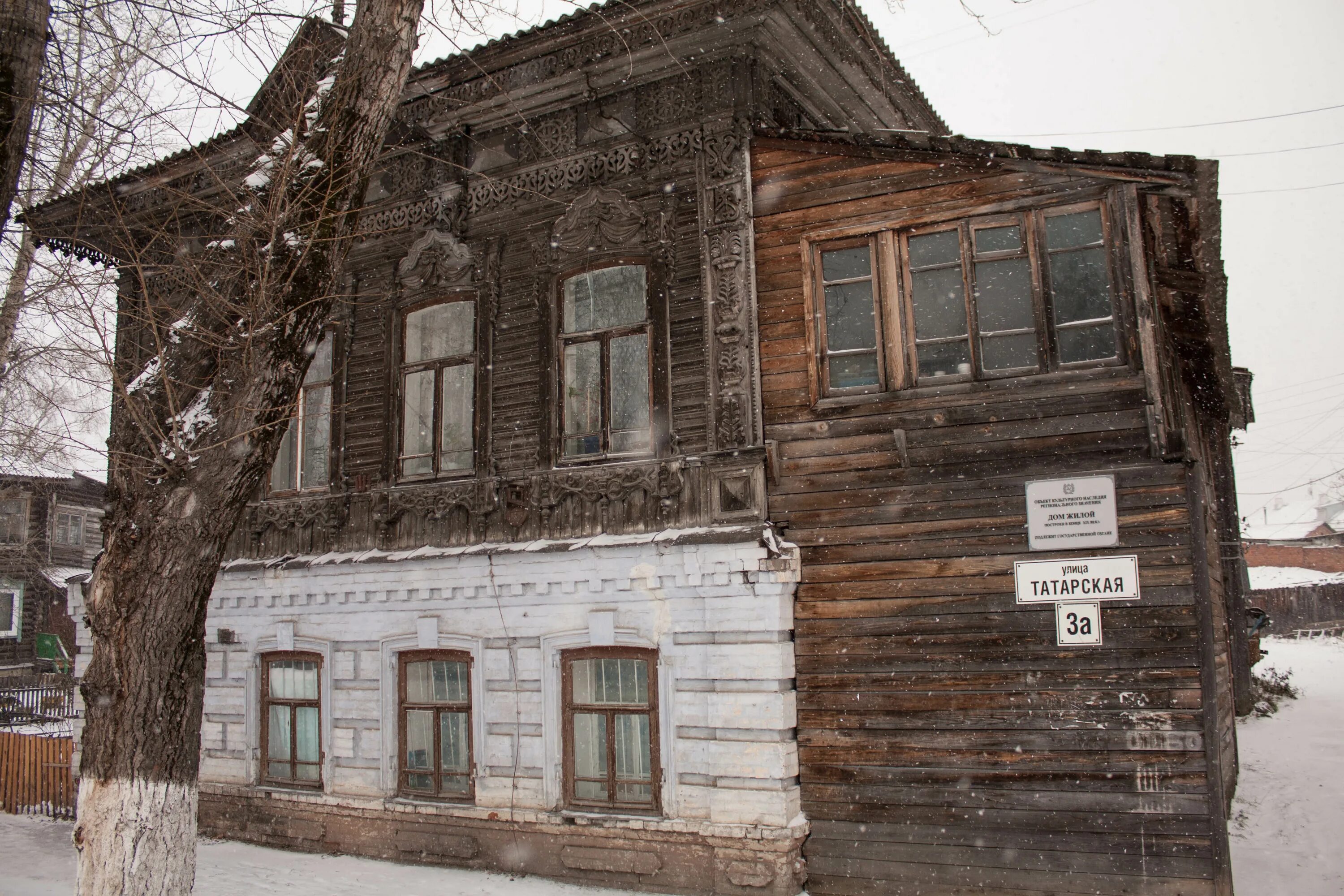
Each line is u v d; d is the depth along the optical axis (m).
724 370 9.93
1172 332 10.44
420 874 10.43
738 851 9.08
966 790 8.56
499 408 11.34
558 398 11.02
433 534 11.47
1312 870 9.61
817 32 10.40
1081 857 8.13
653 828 9.53
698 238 10.37
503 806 10.43
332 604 11.91
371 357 12.38
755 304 9.90
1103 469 8.48
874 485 9.23
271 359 6.79
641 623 9.87
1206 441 13.94
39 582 32.75
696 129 10.50
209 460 6.57
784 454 9.61
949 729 8.69
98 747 6.27
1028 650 8.52
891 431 9.23
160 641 6.36
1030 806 8.34
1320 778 13.45
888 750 8.86
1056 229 8.96
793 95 11.20
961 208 9.25
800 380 9.67
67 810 13.90
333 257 7.16
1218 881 7.71
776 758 8.99
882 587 9.07
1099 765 8.18
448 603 11.11
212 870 10.73
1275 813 11.80
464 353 11.84
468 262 11.70
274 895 9.66
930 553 8.95
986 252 9.18
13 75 6.28
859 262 9.70
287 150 7.36
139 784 6.22
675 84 10.73
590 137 11.21
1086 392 8.62
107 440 7.31
